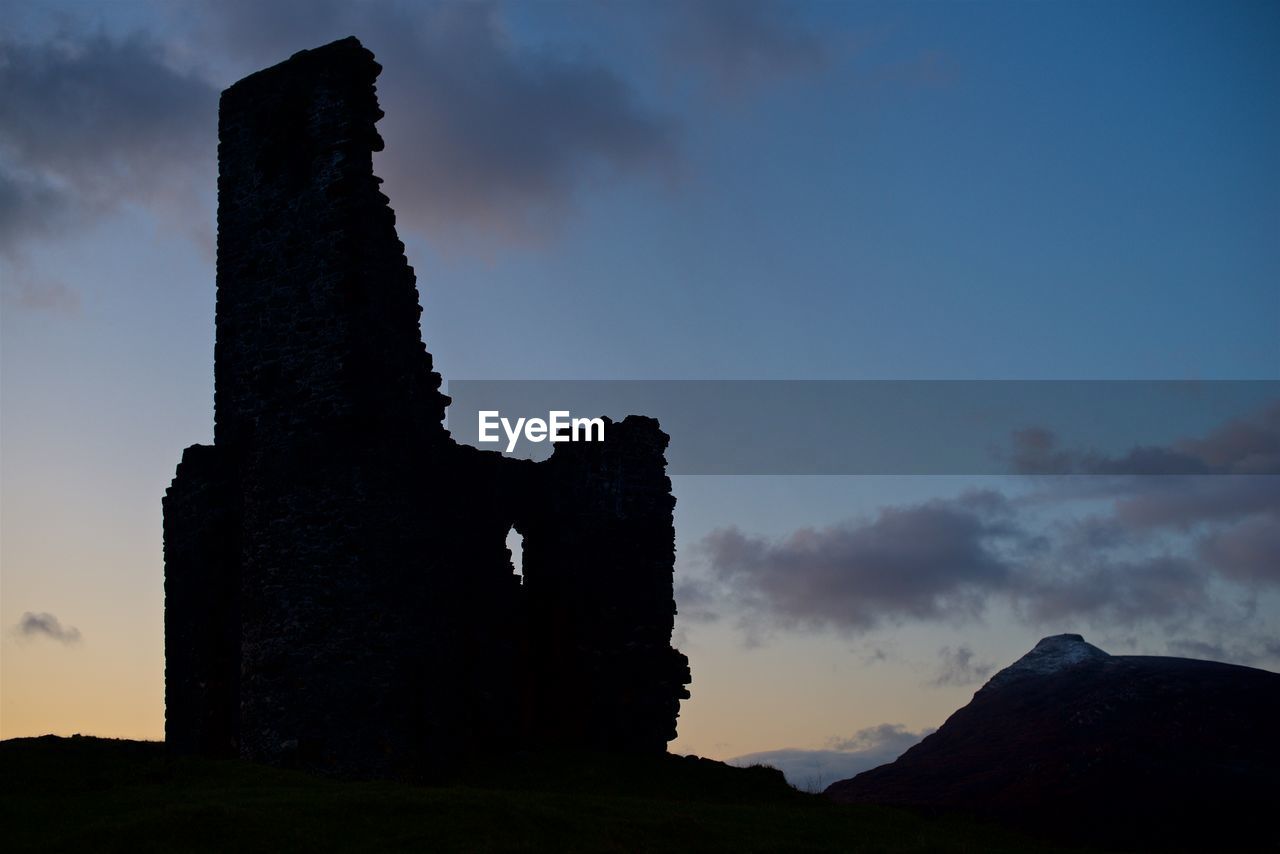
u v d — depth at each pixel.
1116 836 41.53
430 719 40.84
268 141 43.00
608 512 48.19
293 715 39.53
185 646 42.09
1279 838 41.19
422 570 41.41
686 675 48.16
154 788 33.03
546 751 44.34
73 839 28.28
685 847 31.11
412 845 28.92
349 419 40.44
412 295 42.75
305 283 41.69
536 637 47.22
